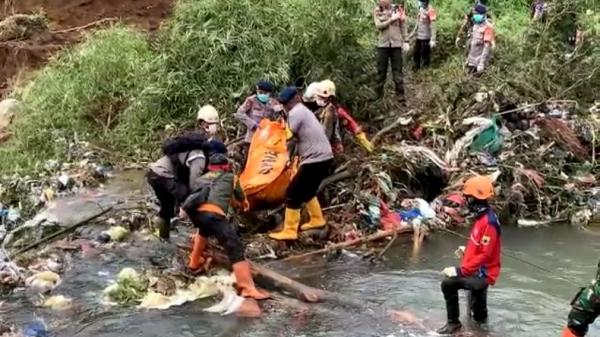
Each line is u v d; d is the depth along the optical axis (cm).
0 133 1393
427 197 1036
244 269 768
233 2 1208
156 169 845
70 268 825
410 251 897
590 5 1425
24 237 900
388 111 1211
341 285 808
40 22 1758
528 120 1145
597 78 1318
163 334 700
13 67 1670
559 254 906
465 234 946
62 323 718
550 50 1384
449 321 700
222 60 1193
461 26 1520
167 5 1884
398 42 1227
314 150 862
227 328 712
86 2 1889
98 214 919
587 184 1088
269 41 1185
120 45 1395
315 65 1188
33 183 1073
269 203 902
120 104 1327
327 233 914
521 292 796
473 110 1135
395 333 704
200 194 774
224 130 1112
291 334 702
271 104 956
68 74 1380
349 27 1216
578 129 1169
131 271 783
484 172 1026
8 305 751
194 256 802
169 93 1210
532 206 1031
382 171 1002
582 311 606
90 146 1204
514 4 1769
